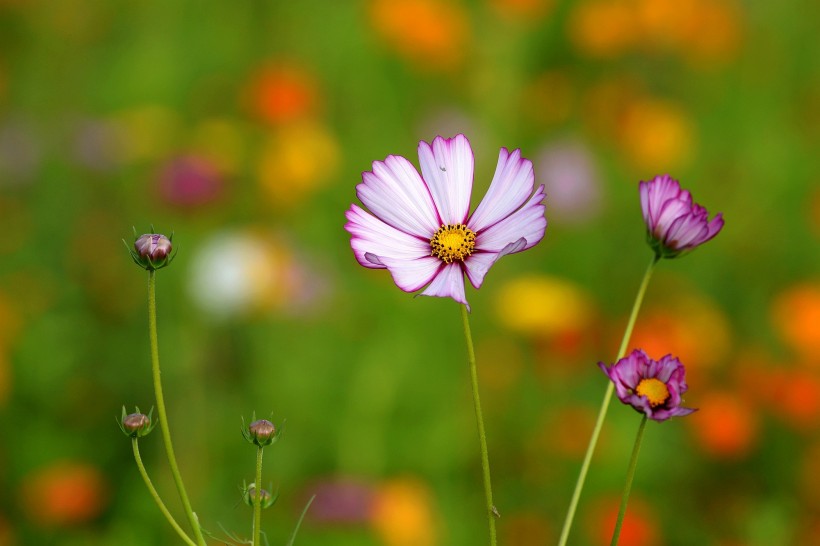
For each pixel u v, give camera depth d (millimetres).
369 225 1229
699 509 1863
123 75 2535
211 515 1758
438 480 1903
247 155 2396
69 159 2441
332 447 1915
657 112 2543
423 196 1233
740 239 2445
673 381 1184
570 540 1820
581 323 2002
